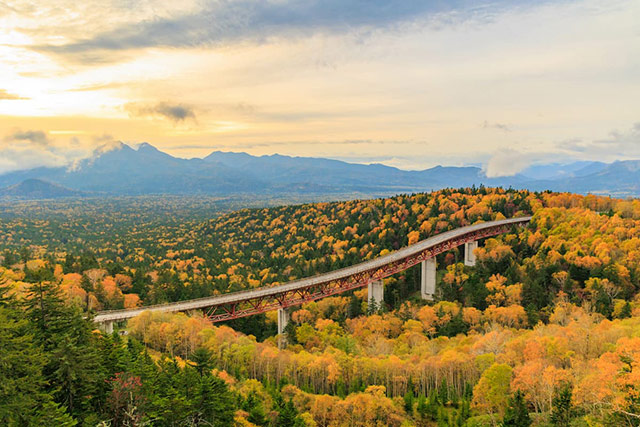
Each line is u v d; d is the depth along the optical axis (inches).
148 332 4060.0
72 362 2000.5
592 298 5310.0
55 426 1705.2
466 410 3068.4
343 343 4352.9
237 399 2792.8
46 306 2167.8
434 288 6958.7
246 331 5792.3
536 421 2684.5
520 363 3309.5
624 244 6343.5
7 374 1713.8
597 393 2464.3
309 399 3218.5
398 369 3599.9
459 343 4281.5
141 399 2092.8
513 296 5639.8
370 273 6540.4
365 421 3024.1
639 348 2783.0
